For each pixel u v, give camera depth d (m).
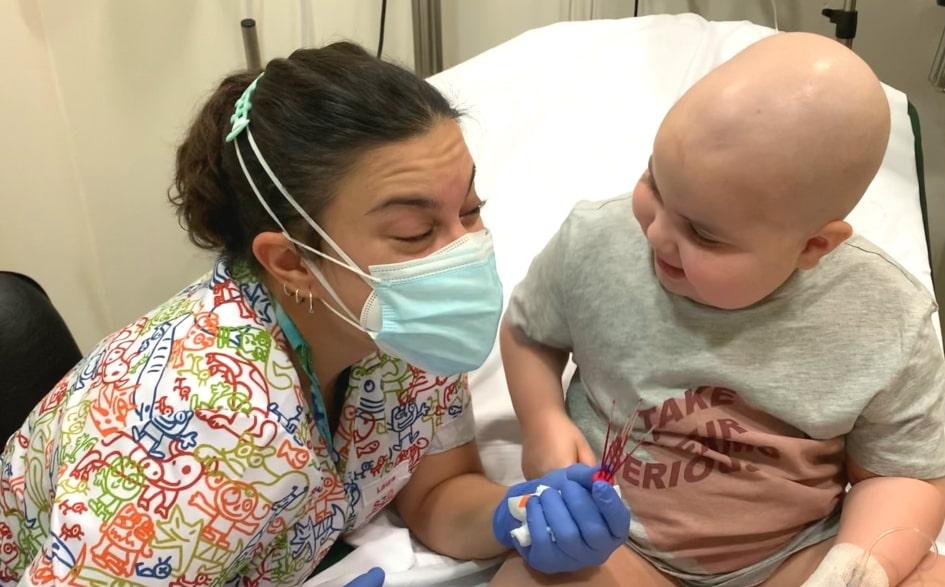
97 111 1.82
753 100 0.71
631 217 0.94
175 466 0.75
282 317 0.83
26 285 1.11
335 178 0.74
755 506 0.86
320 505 0.91
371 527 1.04
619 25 1.76
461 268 0.79
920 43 1.76
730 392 0.86
